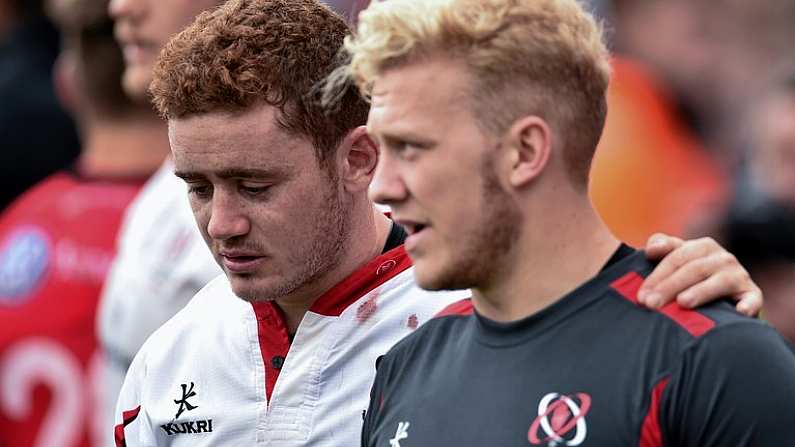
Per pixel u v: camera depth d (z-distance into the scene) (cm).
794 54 2156
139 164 1360
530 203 727
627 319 724
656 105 1781
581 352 725
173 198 1183
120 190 1352
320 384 866
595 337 725
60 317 1347
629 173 1616
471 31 709
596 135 738
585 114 730
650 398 703
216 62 798
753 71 2109
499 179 719
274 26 816
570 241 736
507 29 713
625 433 703
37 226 1365
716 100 2016
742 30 2119
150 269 1181
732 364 701
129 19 1239
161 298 1177
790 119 1617
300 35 818
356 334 866
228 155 798
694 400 698
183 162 809
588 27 736
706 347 704
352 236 859
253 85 796
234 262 823
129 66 1262
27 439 1369
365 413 839
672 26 1956
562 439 711
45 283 1353
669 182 1673
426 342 804
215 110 798
